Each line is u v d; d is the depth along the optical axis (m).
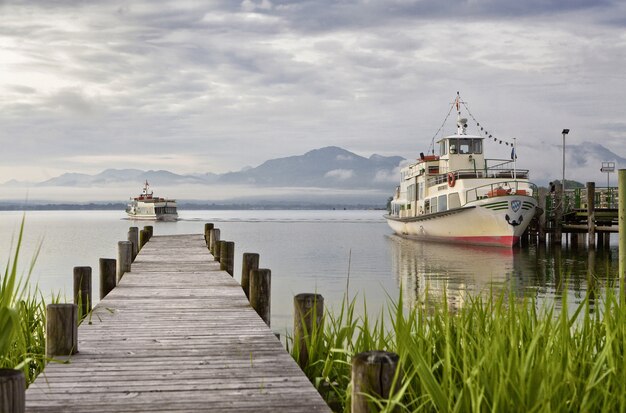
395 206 59.25
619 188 10.26
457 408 3.57
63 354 5.93
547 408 3.34
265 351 6.20
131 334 6.99
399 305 4.59
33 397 4.64
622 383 3.92
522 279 23.31
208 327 7.41
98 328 7.34
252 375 5.30
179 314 8.31
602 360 4.07
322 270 29.38
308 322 6.09
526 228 40.69
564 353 4.09
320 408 4.45
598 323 5.40
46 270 29.83
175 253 17.80
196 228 91.12
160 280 11.89
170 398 4.64
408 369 4.53
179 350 6.22
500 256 33.62
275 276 26.95
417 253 37.00
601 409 3.91
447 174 42.47
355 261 33.62
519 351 4.64
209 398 4.65
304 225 110.81
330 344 6.20
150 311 8.55
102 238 61.81
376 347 5.66
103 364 5.63
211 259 15.98
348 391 4.77
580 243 41.59
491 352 4.13
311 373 5.93
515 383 3.71
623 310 5.12
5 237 62.81
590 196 35.47
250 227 98.75
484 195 38.69
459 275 25.47
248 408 4.43
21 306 7.30
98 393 4.75
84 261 35.16
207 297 9.81
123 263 12.98
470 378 3.64
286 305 18.25
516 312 5.48
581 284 21.42
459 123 44.72
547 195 41.28
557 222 40.44
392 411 3.42
